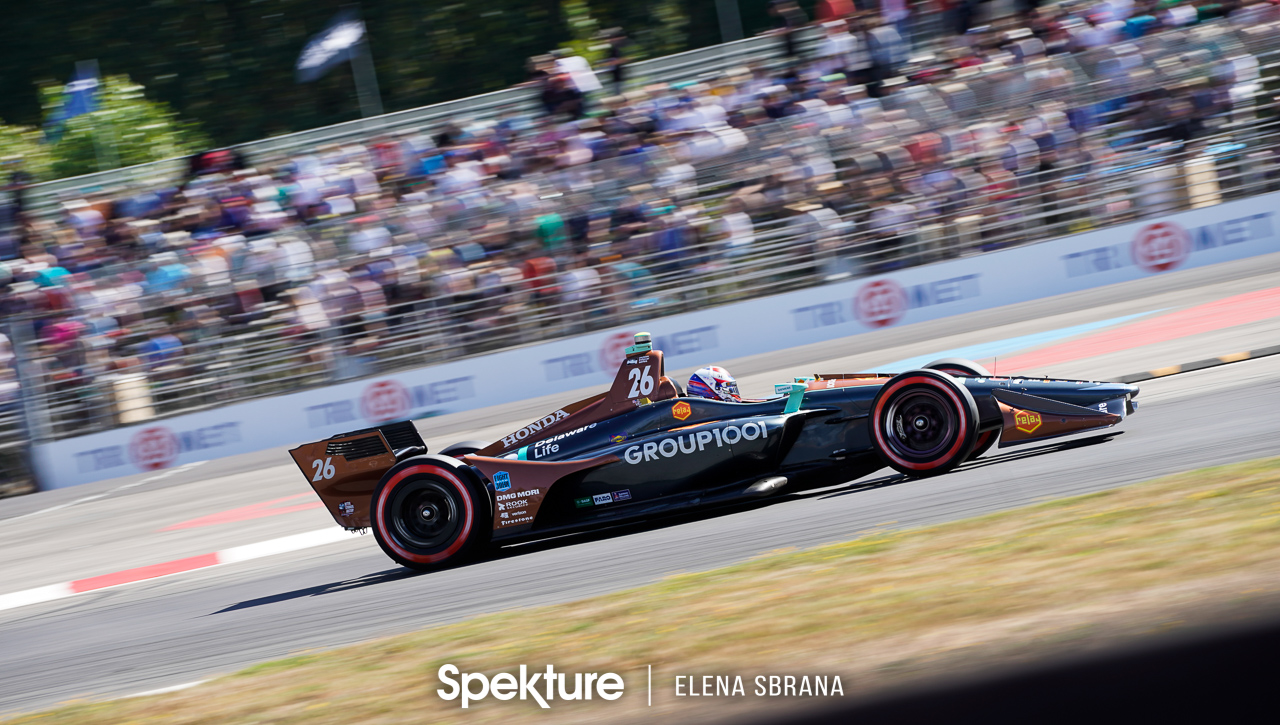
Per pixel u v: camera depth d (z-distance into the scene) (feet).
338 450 80.84
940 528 62.34
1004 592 49.52
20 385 208.85
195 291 218.18
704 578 61.62
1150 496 60.90
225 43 360.48
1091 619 44.39
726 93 231.71
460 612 65.67
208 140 347.56
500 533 76.23
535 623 59.31
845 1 246.27
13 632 90.58
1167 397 94.94
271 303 216.33
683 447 74.49
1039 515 61.11
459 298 207.92
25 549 145.18
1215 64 201.05
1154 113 200.13
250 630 72.23
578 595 63.98
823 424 74.95
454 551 76.28
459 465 76.02
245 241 228.22
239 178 247.29
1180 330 135.23
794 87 229.66
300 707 52.31
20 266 233.96
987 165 201.57
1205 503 57.36
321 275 217.15
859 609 51.03
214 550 111.45
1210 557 48.65
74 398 209.46
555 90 245.86
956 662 42.98
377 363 207.21
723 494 73.82
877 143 212.23
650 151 222.69
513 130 241.96
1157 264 191.52
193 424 206.49
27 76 362.53
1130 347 130.93
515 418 177.47
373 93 354.95
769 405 75.46
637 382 77.36
